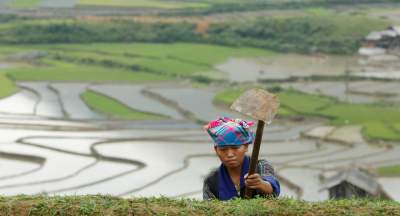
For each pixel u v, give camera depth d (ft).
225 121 66.13
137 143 416.26
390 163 389.80
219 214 60.85
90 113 550.36
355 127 512.22
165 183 318.65
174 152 391.86
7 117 510.58
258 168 65.72
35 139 415.23
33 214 61.67
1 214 61.57
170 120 537.24
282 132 499.51
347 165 371.15
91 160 364.58
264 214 60.75
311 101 602.03
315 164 382.63
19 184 309.22
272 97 60.54
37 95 620.90
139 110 566.77
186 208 61.72
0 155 370.12
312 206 61.93
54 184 312.09
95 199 63.05
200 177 330.54
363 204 62.80
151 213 61.11
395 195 319.06
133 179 324.80
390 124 515.50
